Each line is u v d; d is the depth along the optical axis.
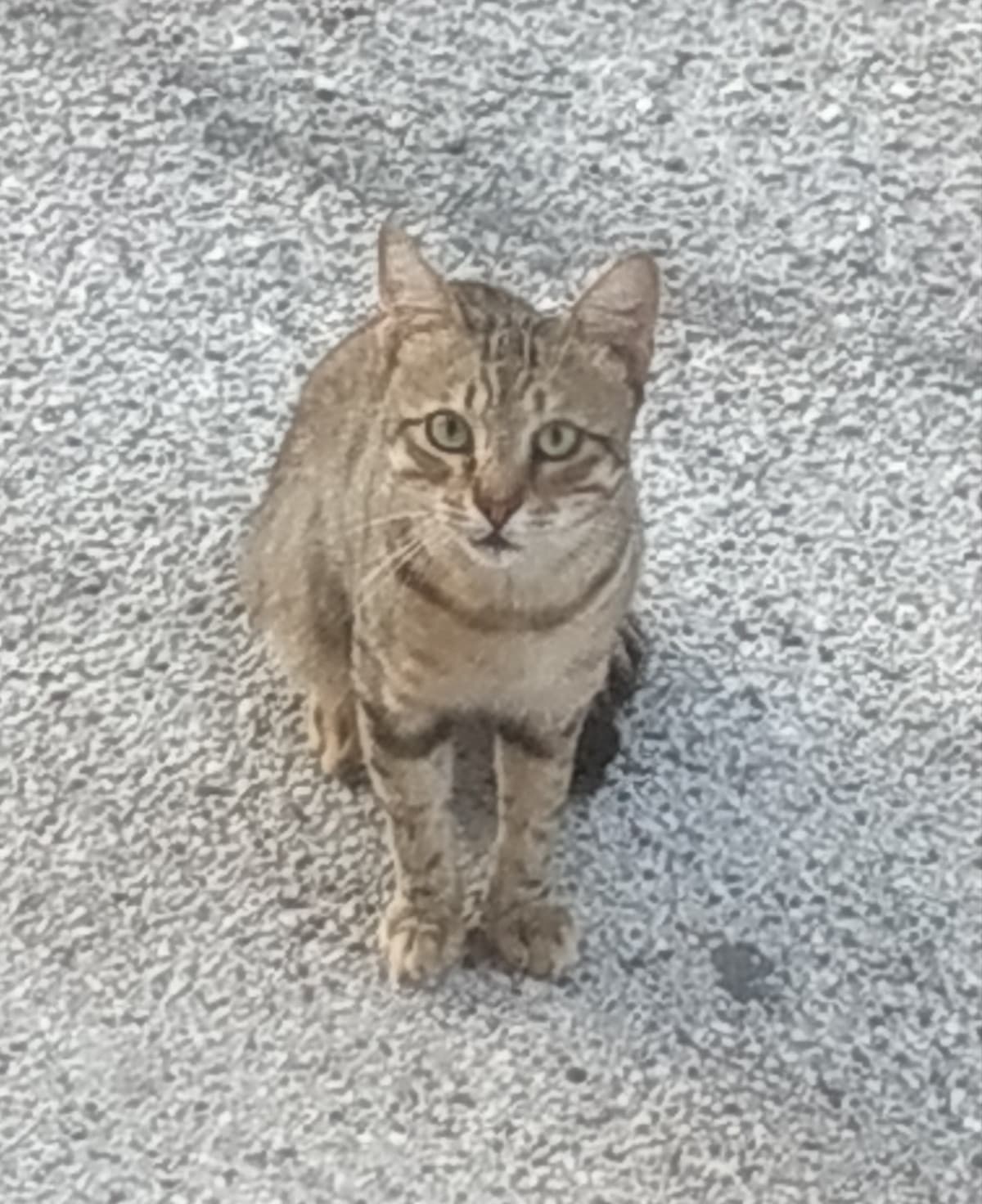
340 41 1.73
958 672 1.53
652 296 1.33
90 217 1.67
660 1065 1.42
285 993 1.43
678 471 1.58
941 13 1.75
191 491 1.58
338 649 1.46
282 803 1.49
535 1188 1.38
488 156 1.69
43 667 1.52
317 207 1.67
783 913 1.46
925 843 1.48
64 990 1.43
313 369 1.55
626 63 1.73
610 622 1.37
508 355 1.32
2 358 1.62
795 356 1.62
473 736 1.51
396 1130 1.40
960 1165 1.39
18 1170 1.39
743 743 1.51
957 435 1.60
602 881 1.47
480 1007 1.43
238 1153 1.39
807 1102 1.41
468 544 1.33
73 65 1.72
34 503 1.57
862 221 1.67
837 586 1.55
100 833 1.48
